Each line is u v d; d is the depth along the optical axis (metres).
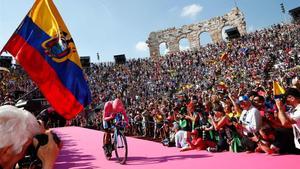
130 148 10.41
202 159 7.15
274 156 6.48
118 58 60.56
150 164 7.10
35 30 4.46
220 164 6.35
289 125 5.77
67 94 4.32
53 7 4.58
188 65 46.34
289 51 32.94
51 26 4.53
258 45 40.09
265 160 6.22
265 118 6.98
